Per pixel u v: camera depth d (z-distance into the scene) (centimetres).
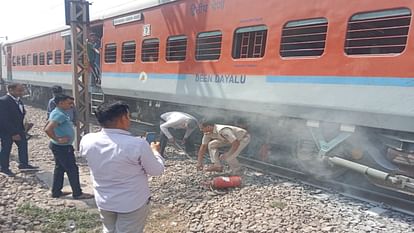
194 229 422
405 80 437
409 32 434
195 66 749
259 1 615
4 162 621
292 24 569
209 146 641
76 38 826
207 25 717
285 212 462
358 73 482
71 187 516
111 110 281
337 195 533
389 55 452
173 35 804
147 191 293
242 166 679
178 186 573
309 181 596
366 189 551
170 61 821
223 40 682
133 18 942
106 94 1123
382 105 459
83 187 571
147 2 888
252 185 574
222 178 561
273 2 592
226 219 443
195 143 827
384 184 485
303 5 548
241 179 589
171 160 730
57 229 415
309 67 541
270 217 448
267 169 665
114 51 1052
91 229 418
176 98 813
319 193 541
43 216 448
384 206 488
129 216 284
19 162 656
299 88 556
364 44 484
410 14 434
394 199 502
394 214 464
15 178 605
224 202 500
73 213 459
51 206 484
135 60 947
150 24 881
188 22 763
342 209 478
